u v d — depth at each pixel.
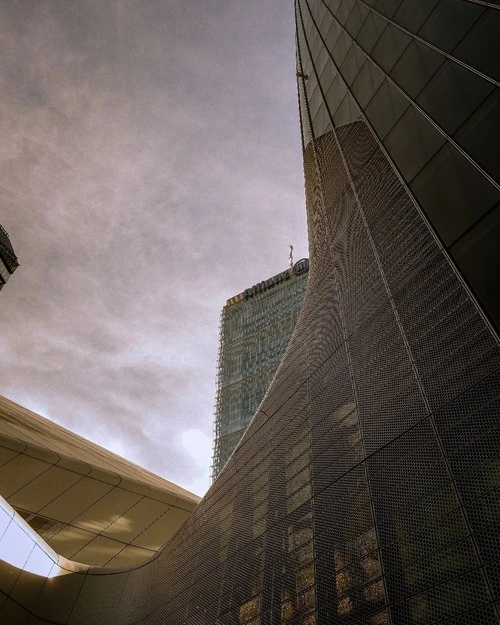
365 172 16.25
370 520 8.95
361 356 12.23
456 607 6.59
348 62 20.42
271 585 10.98
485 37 11.08
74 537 28.27
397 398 10.04
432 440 8.51
